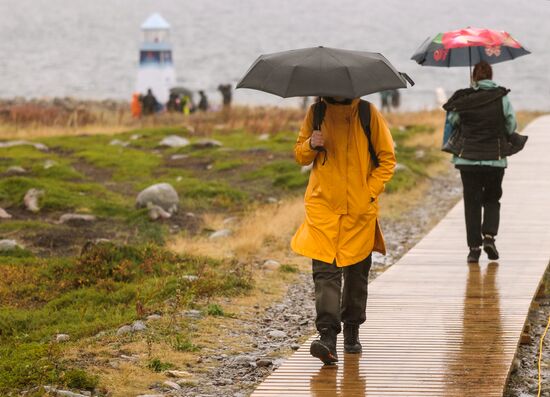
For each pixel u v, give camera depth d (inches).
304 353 854.5
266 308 1160.2
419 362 813.2
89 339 1000.2
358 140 772.6
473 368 792.9
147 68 5502.0
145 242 1619.1
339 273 784.9
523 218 1621.6
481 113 1186.0
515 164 2379.4
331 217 778.8
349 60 740.7
